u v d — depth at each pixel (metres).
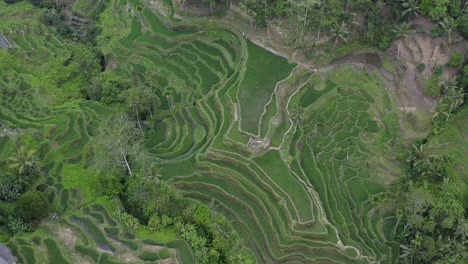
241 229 57.00
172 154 63.53
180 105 69.69
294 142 63.59
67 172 57.94
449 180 58.31
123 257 49.91
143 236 52.06
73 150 61.38
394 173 61.53
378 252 55.12
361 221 57.94
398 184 60.44
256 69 70.00
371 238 56.62
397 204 58.38
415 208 54.41
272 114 64.62
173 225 53.50
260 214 57.38
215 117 65.94
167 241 51.69
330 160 63.25
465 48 66.06
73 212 53.78
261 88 67.56
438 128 63.50
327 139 65.06
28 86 70.56
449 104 63.28
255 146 61.62
